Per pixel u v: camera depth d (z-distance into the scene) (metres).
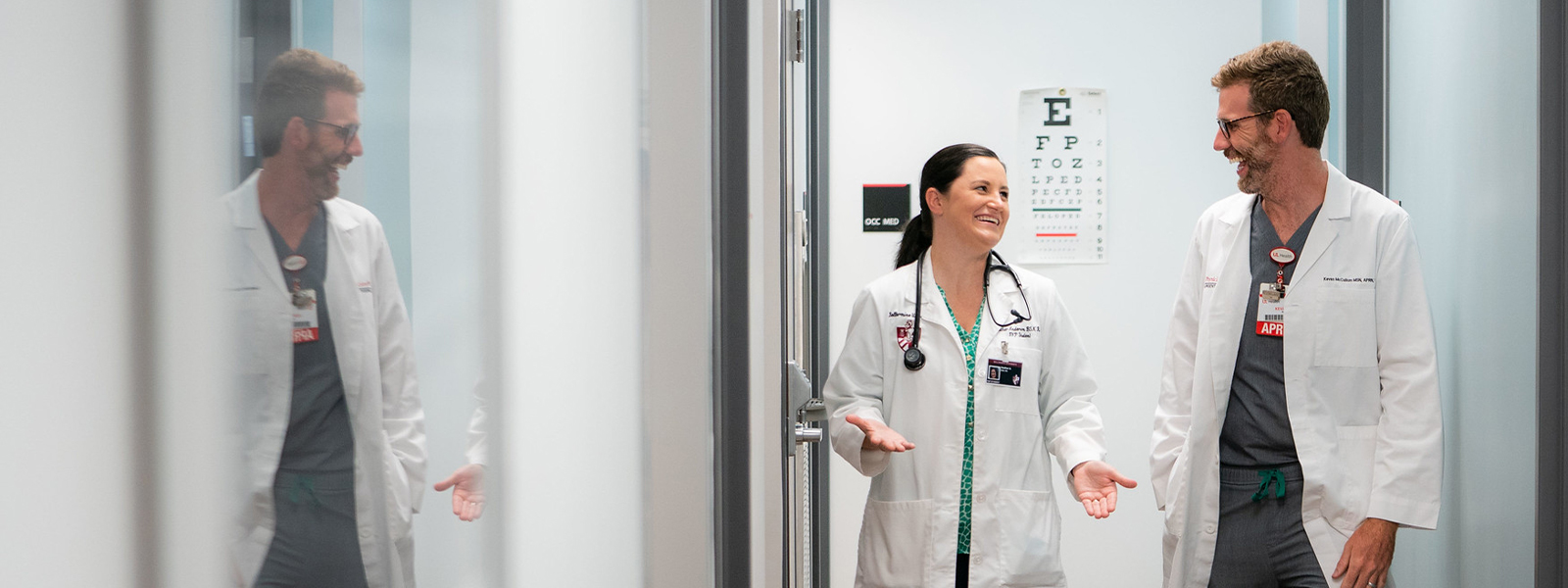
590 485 0.39
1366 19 2.29
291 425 0.15
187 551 0.13
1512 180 1.76
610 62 0.43
